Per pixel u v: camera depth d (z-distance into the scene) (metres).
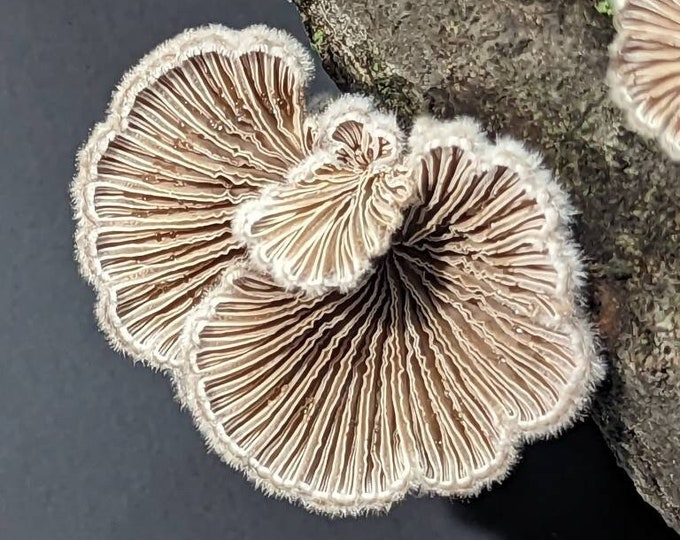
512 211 0.06
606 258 0.07
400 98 0.07
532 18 0.06
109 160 0.07
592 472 0.09
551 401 0.06
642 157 0.06
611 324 0.07
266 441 0.07
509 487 0.09
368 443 0.07
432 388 0.07
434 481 0.07
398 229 0.06
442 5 0.07
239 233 0.06
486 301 0.06
